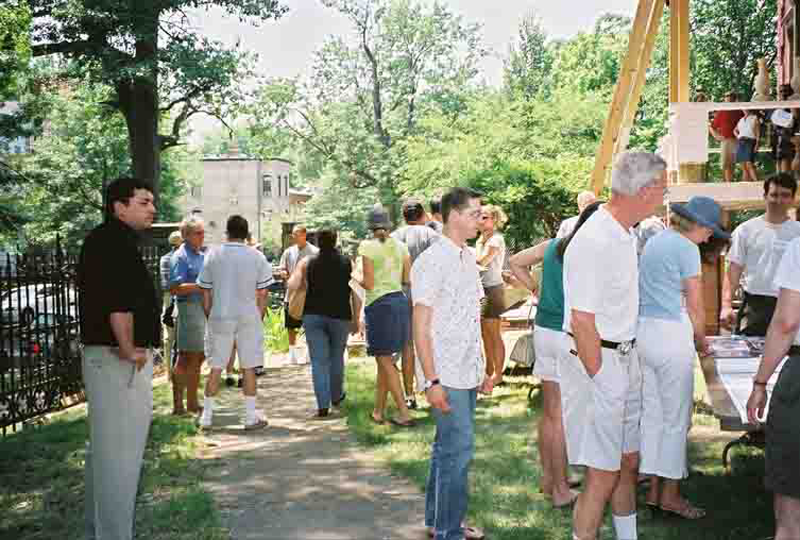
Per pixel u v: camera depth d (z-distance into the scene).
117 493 4.20
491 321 8.75
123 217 4.23
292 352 12.68
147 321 4.22
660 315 4.53
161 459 6.48
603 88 41.16
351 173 44.34
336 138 43.88
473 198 4.16
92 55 23.09
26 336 8.65
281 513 5.10
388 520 4.91
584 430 3.75
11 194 29.23
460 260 4.17
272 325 14.95
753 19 30.05
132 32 22.72
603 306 3.65
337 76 45.34
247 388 7.66
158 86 25.45
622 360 3.68
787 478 3.31
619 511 3.98
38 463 6.68
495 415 7.57
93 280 4.14
